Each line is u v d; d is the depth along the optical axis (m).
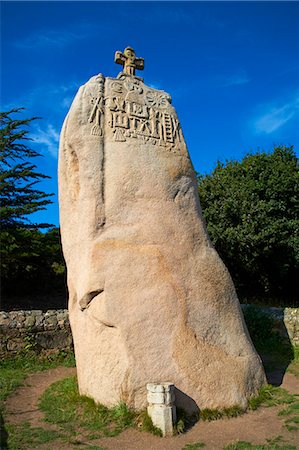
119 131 6.34
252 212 14.38
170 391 4.80
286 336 9.56
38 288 16.33
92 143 6.13
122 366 5.13
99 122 6.30
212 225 14.70
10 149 14.20
